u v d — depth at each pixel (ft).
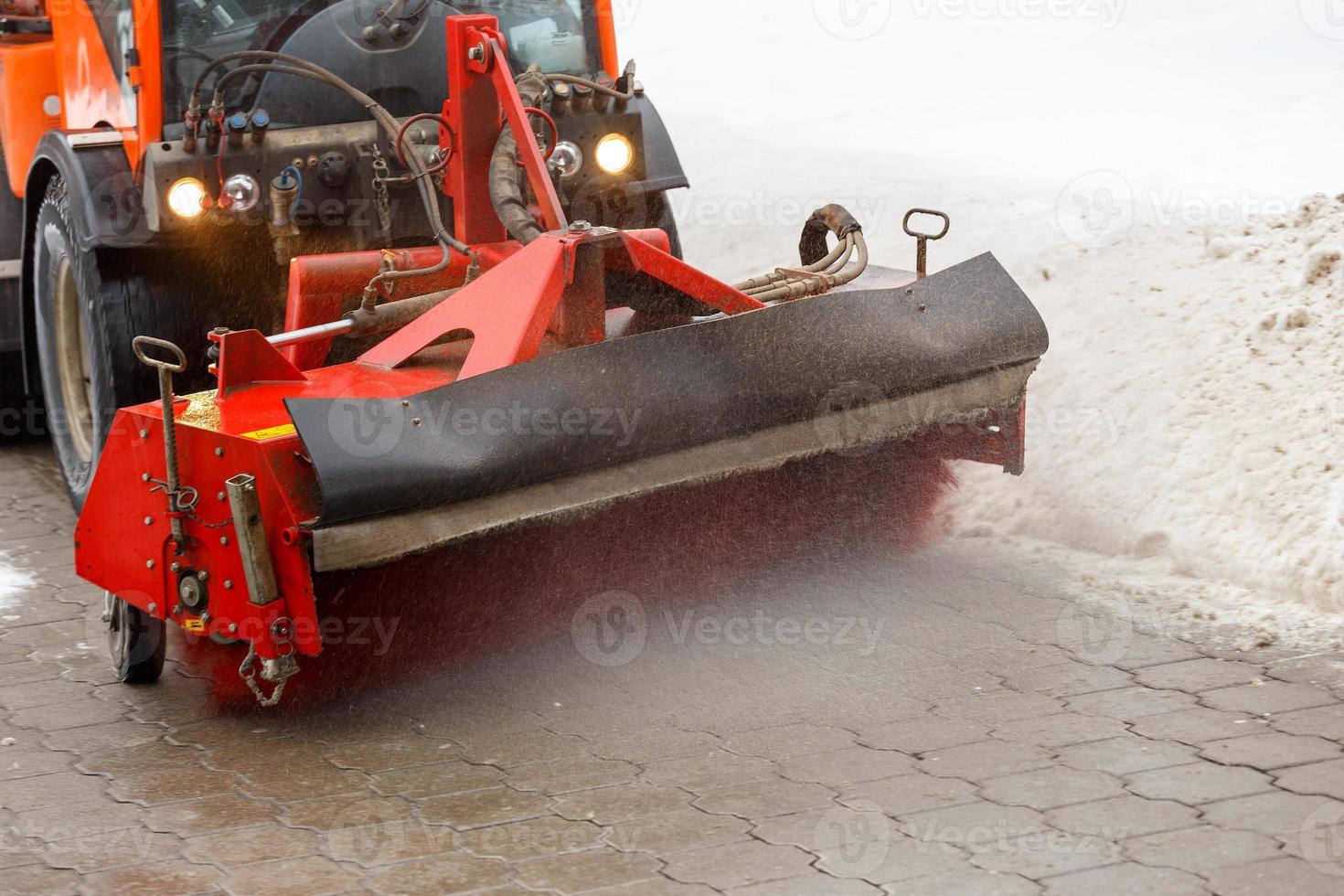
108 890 9.65
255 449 11.13
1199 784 10.34
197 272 15.94
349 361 15.33
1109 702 11.80
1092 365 17.88
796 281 14.71
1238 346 17.08
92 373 15.99
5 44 18.80
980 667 12.66
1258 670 12.23
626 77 17.26
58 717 12.66
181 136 15.58
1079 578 14.61
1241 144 29.73
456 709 12.45
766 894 9.21
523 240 13.87
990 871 9.34
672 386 12.36
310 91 16.29
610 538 13.58
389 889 9.50
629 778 10.98
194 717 12.61
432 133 16.01
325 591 12.12
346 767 11.45
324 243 15.71
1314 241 18.52
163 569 12.24
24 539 17.60
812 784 10.71
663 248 14.89
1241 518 14.58
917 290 14.01
